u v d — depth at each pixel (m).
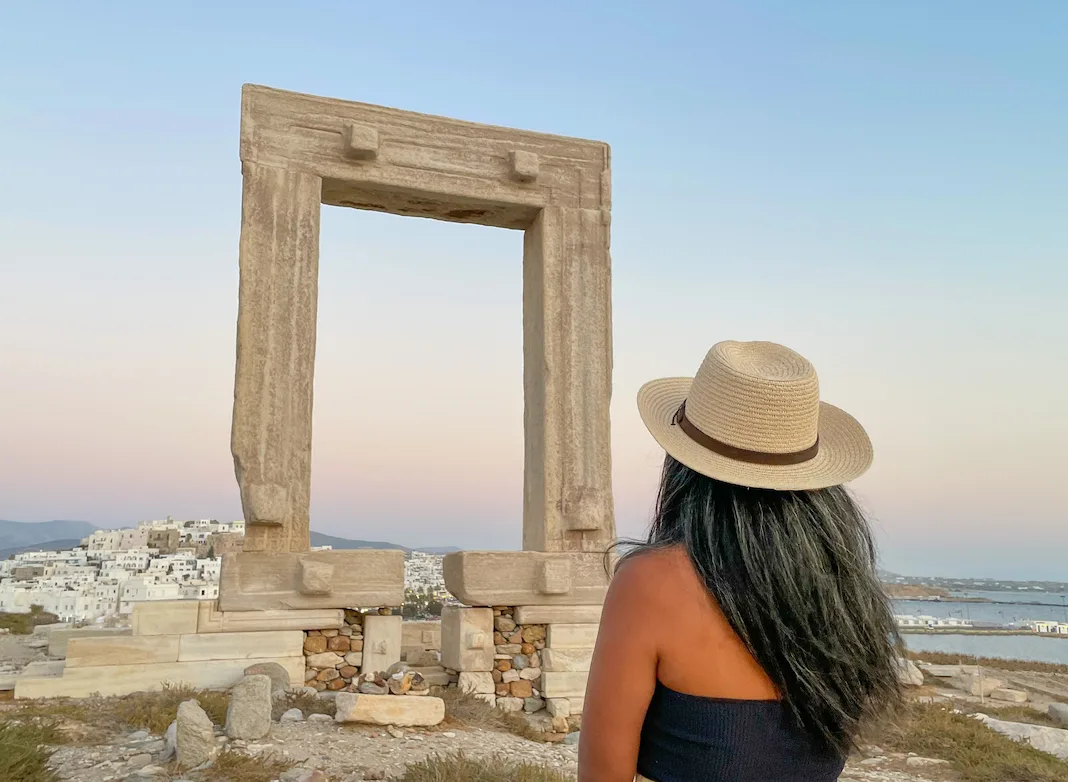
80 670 10.26
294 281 12.23
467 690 11.50
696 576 1.66
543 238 13.62
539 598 12.23
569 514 12.82
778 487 1.67
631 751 1.63
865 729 1.72
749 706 1.61
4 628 19.33
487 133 13.59
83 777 6.59
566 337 13.41
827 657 1.62
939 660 21.20
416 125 13.20
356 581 11.45
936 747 10.47
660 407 2.04
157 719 8.41
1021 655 36.31
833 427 1.99
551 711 11.79
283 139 12.52
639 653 1.63
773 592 1.62
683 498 1.85
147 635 10.59
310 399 12.02
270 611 11.08
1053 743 11.30
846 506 1.86
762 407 1.73
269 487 11.42
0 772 6.14
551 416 13.09
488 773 7.10
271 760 7.12
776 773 1.60
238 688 7.80
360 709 8.91
